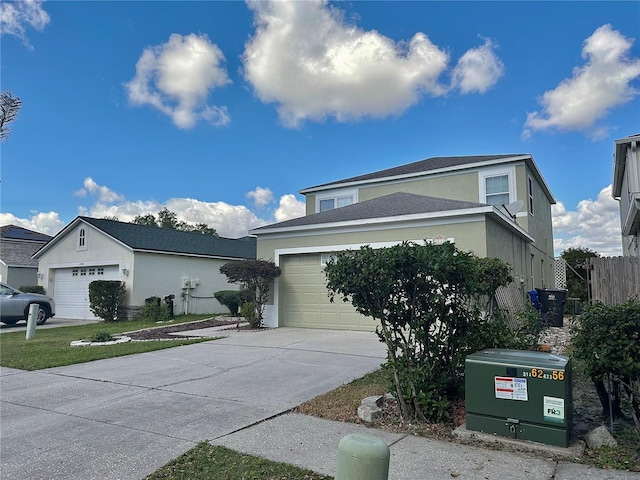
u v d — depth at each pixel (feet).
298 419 14.92
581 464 10.98
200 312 66.64
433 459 11.34
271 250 41.63
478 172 51.75
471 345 15.44
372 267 13.88
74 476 10.72
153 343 32.37
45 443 13.05
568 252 79.51
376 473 6.54
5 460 11.81
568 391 12.33
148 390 19.19
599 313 12.44
